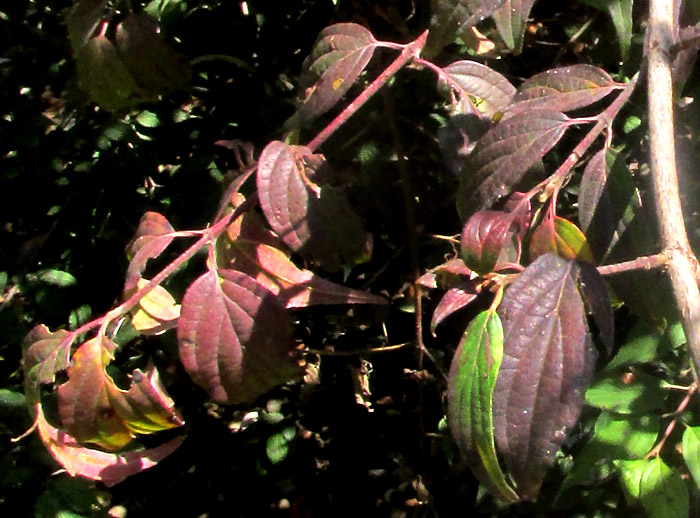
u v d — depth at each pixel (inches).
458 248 26.5
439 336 28.8
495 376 16.8
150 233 20.7
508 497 17.3
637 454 22.4
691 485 24.4
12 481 29.1
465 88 21.5
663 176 17.5
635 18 25.4
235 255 20.8
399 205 26.8
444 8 19.6
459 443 17.4
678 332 22.0
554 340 16.8
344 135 26.3
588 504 26.5
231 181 22.9
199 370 19.9
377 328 29.4
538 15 27.3
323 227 20.1
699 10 21.2
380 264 28.4
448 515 29.3
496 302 17.5
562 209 25.6
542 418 16.8
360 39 20.6
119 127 29.1
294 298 20.7
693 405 24.0
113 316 20.0
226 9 28.1
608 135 19.2
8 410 29.4
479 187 19.0
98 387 19.8
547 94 20.1
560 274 17.1
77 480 28.7
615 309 24.7
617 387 22.5
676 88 20.6
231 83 28.9
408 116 26.5
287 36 28.0
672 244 17.0
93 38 24.6
